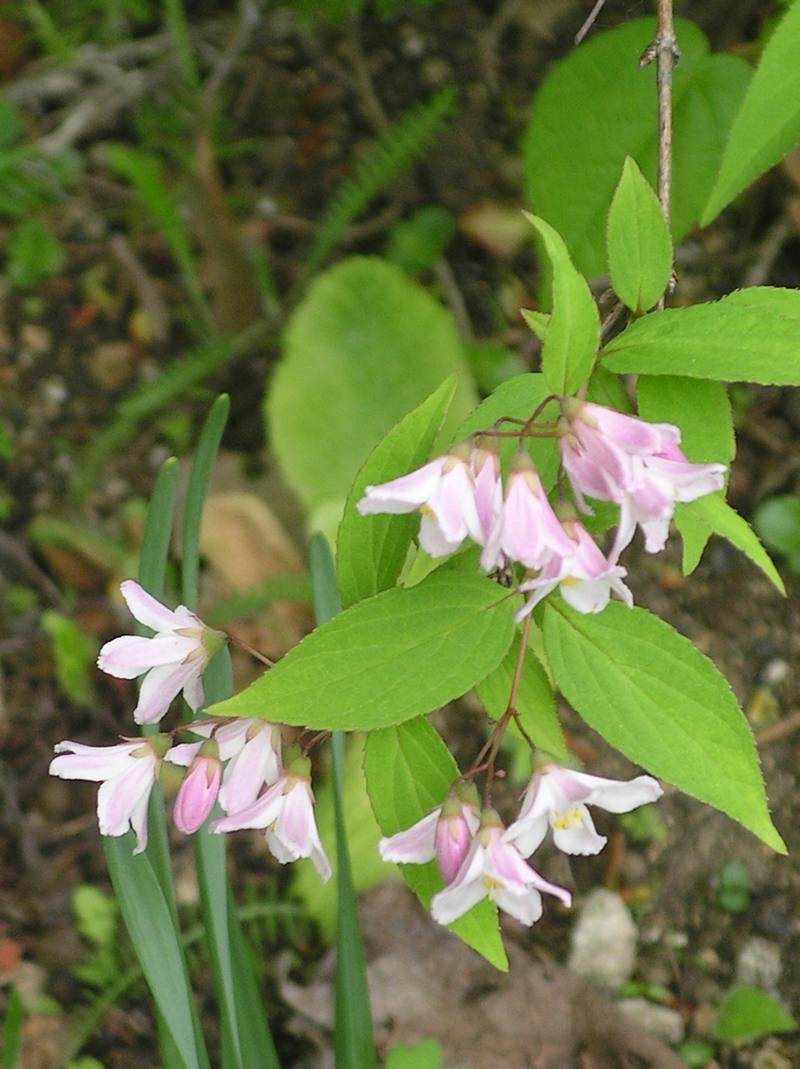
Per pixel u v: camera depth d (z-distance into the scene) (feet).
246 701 1.01
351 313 1.98
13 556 2.23
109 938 1.92
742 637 2.07
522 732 1.08
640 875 1.94
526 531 0.99
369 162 2.21
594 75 1.60
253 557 2.07
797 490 2.15
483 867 1.02
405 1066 1.57
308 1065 1.82
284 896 1.93
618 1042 1.79
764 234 2.32
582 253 1.61
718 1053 1.82
